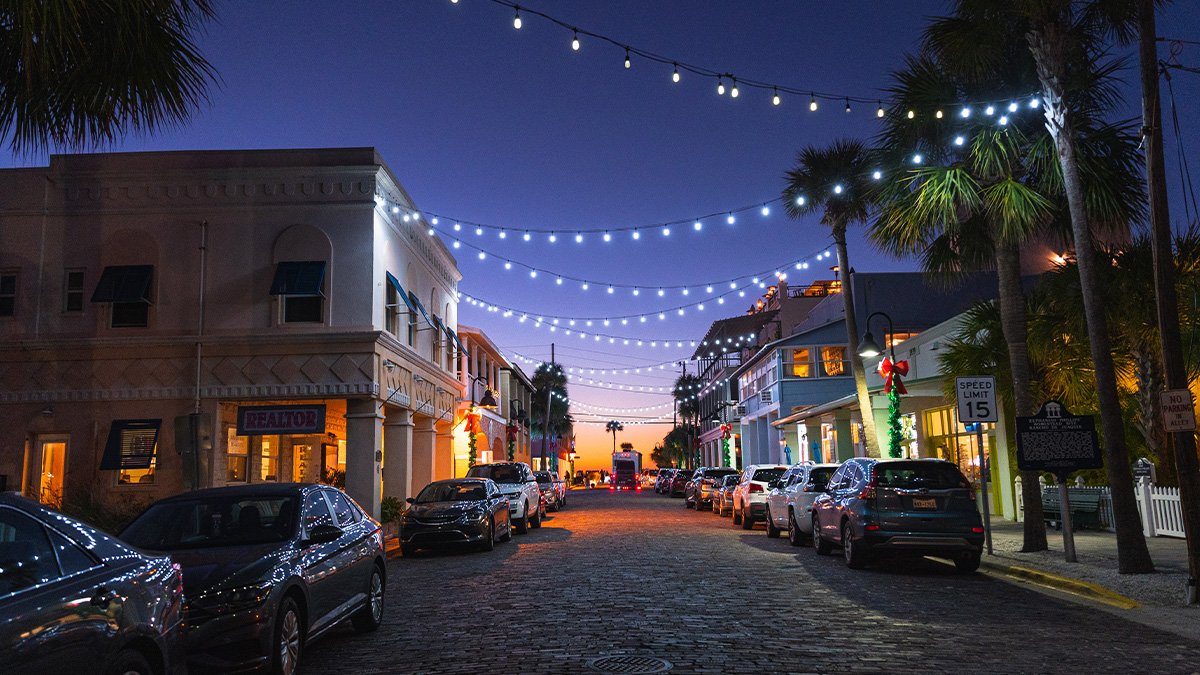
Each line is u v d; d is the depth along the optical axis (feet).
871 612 30.83
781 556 50.34
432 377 88.69
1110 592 33.78
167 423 66.13
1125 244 49.70
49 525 14.79
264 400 68.08
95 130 28.17
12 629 12.49
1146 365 51.42
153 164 68.39
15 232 68.28
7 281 67.97
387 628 29.43
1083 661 23.18
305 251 67.62
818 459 129.08
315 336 66.33
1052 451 42.60
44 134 27.86
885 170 50.52
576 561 48.67
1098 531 57.16
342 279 67.56
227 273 67.62
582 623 28.96
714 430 217.15
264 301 67.26
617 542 61.00
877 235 50.34
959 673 21.89
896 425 69.00
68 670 13.42
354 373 66.59
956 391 48.73
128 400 66.54
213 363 66.85
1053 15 40.98
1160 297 33.68
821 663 22.91
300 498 25.75
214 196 68.23
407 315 79.10
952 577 40.68
